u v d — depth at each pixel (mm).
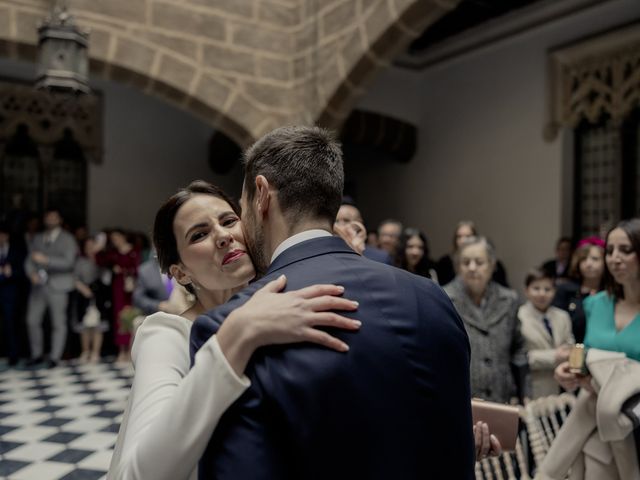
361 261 1025
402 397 881
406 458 868
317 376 843
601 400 2082
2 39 5590
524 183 7906
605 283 2523
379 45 5953
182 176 10914
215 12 6566
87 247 8117
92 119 9984
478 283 3004
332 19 6496
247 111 6734
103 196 10133
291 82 7016
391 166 10250
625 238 2383
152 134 10609
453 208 9023
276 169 1065
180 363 1110
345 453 838
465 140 8820
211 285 1302
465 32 8547
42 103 9516
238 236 1297
